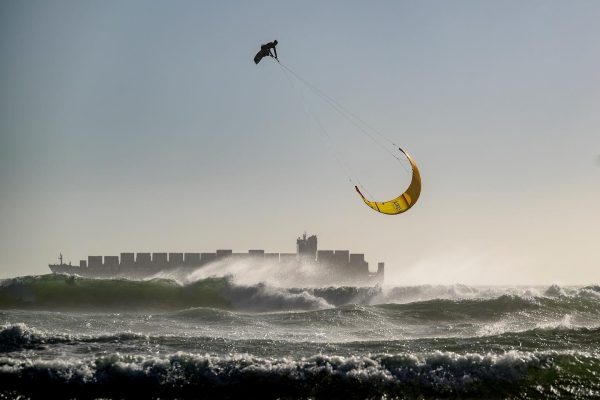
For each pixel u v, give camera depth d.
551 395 69.25
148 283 168.25
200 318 123.94
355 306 137.25
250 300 169.12
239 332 107.44
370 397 68.38
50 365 72.88
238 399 67.81
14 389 68.56
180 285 170.62
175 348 85.06
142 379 71.38
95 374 71.94
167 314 129.50
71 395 67.94
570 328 100.19
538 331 98.50
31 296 158.88
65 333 98.94
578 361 76.62
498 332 109.62
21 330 88.00
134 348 84.25
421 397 68.69
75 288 161.62
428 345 89.31
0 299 156.25
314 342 92.12
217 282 172.12
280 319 124.38
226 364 74.06
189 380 71.31
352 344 90.25
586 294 148.12
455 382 71.75
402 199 63.81
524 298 139.00
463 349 86.62
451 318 128.12
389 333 109.56
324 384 70.69
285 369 73.06
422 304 139.00
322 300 167.00
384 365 74.38
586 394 69.50
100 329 107.62
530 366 75.38
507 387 71.00
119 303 159.75
